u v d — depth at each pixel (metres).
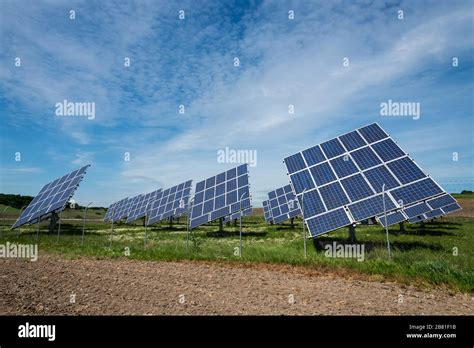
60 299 9.45
